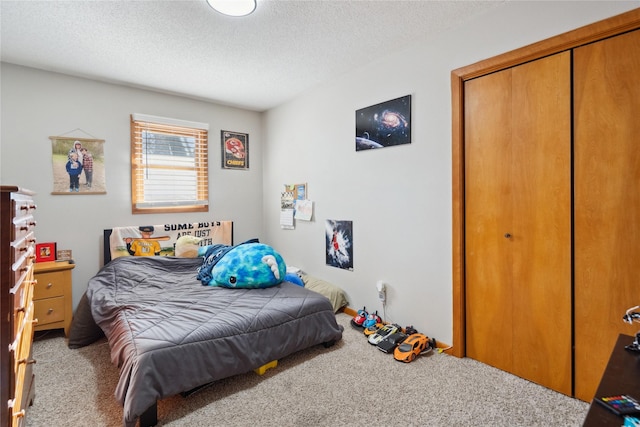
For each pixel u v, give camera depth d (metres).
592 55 1.67
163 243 3.41
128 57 2.62
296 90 3.48
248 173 4.18
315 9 1.98
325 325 2.34
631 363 0.96
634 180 1.57
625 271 1.61
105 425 1.61
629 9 1.54
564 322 1.81
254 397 1.81
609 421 0.71
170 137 3.59
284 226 3.92
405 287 2.60
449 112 2.26
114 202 3.22
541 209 1.88
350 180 3.06
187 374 1.66
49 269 2.57
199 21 2.10
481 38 2.08
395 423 1.60
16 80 2.74
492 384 1.92
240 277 2.54
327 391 1.87
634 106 1.56
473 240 2.19
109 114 3.18
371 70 2.79
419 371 2.08
